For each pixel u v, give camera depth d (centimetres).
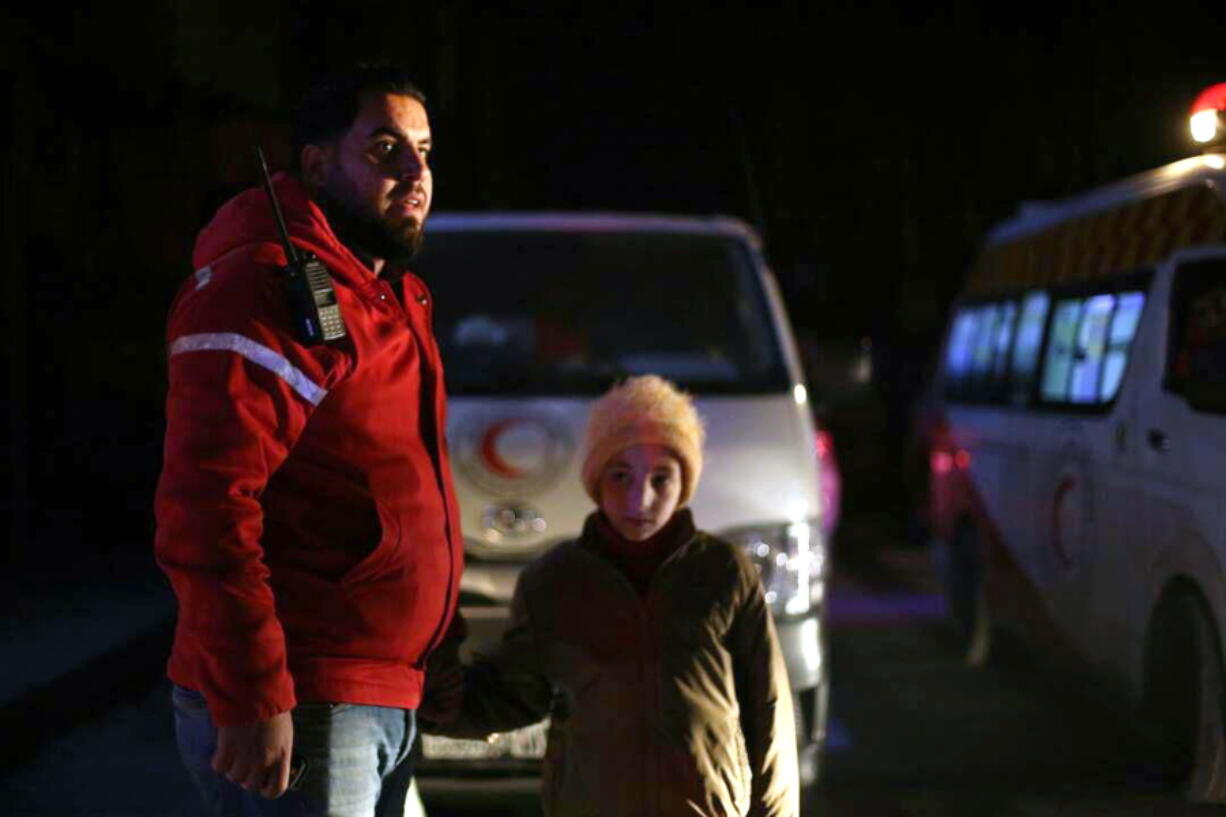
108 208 1223
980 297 991
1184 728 632
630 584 333
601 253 682
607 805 326
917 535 1437
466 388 596
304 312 273
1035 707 802
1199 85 1616
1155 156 1655
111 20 1159
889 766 686
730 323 657
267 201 290
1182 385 641
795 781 338
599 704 329
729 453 566
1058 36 1895
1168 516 632
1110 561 694
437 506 300
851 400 757
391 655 292
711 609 332
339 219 304
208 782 288
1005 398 880
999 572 862
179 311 280
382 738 294
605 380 601
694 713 326
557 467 551
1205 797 606
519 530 543
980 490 895
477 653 349
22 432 1078
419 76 2097
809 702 551
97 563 1095
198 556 263
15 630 848
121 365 1209
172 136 1250
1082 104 1814
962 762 693
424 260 679
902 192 2236
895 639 998
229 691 263
